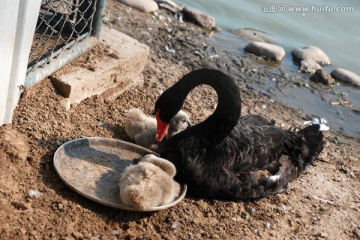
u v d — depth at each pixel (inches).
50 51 330.6
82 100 346.9
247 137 309.7
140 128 327.9
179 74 446.0
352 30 588.4
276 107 451.2
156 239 265.4
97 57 360.8
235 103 292.8
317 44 556.4
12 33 264.8
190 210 289.1
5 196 256.7
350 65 540.1
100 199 268.2
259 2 604.7
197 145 290.7
